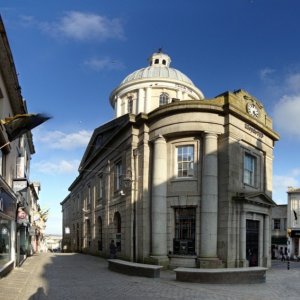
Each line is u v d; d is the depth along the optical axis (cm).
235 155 2088
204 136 2067
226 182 2012
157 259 2019
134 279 1535
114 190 2773
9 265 1616
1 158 1448
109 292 1202
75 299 1071
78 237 4488
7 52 1212
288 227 4259
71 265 2217
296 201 4275
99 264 2328
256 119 2289
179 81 3438
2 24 1043
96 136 3241
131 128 2388
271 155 2522
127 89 3481
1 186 1356
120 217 2633
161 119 2180
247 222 2156
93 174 3559
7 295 1082
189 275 1445
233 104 2125
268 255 2303
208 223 1973
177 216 2114
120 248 2534
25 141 2505
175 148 2164
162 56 3750
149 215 2181
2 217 1430
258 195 2133
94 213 3419
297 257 4003
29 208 3222
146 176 2230
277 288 1358
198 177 2064
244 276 1456
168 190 2133
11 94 1540
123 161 2530
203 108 2062
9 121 1064
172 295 1153
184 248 2042
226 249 1942
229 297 1130
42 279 1497
